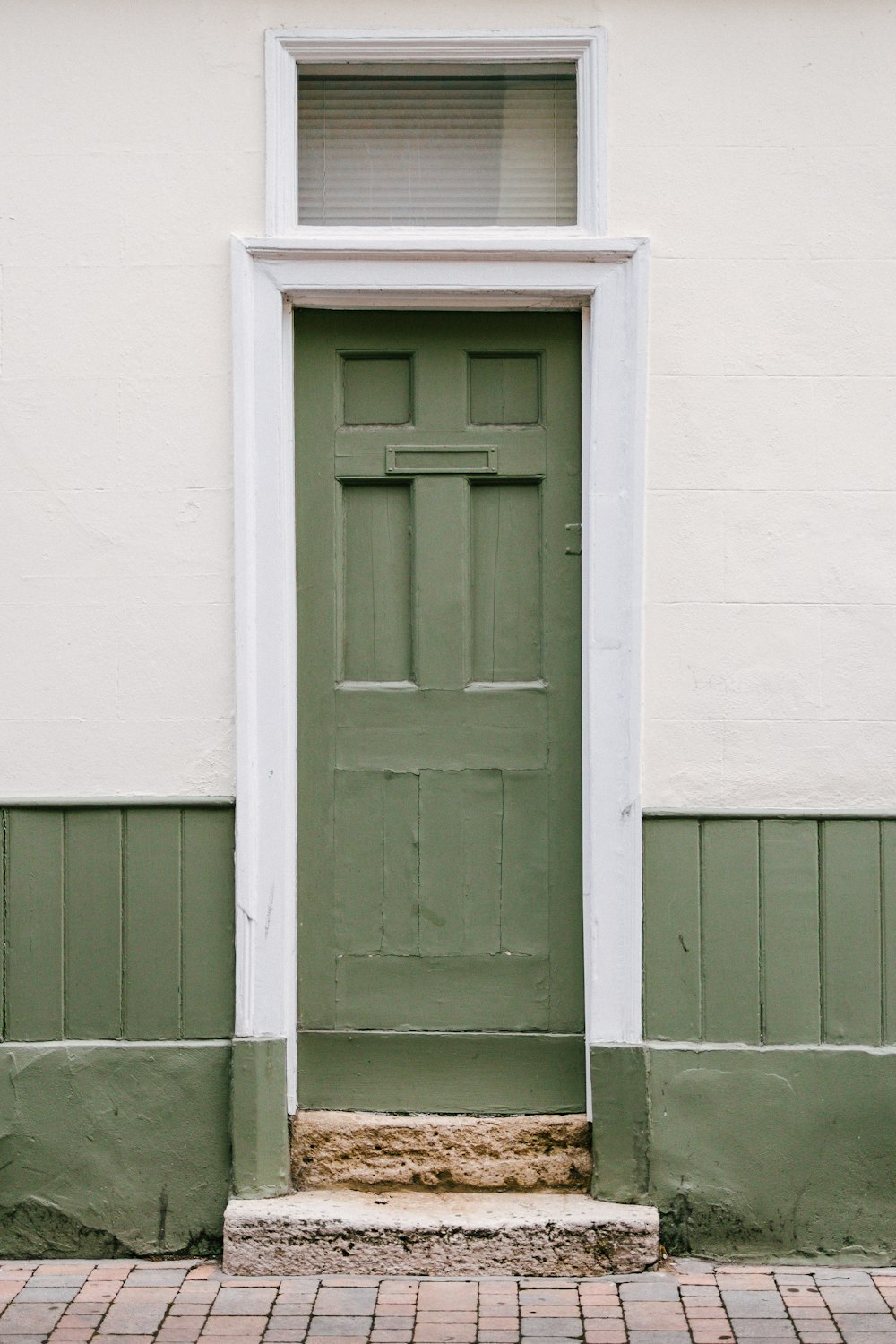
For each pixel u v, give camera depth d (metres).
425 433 4.14
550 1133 4.07
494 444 4.13
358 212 4.21
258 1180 3.97
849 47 4.01
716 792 4.02
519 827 4.15
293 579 4.12
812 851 4.02
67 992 4.04
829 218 4.01
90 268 4.03
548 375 4.14
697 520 4.02
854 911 4.02
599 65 4.01
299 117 4.20
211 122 4.02
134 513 4.03
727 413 4.01
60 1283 3.84
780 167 4.01
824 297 4.00
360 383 4.16
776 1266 3.96
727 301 4.00
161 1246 4.00
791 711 4.02
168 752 4.03
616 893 4.01
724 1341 3.50
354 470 4.15
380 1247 3.85
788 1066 3.99
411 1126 4.08
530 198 4.21
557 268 4.01
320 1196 4.00
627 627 4.00
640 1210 3.93
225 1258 3.87
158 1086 4.00
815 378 4.00
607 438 4.01
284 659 4.03
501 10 4.03
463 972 4.16
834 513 4.01
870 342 4.00
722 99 4.01
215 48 4.02
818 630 4.02
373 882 4.16
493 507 4.16
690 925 4.02
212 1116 4.01
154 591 4.03
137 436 4.02
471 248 3.98
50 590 4.03
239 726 4.00
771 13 4.00
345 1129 4.07
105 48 4.02
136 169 4.02
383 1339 3.51
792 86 4.00
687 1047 3.99
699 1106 3.99
